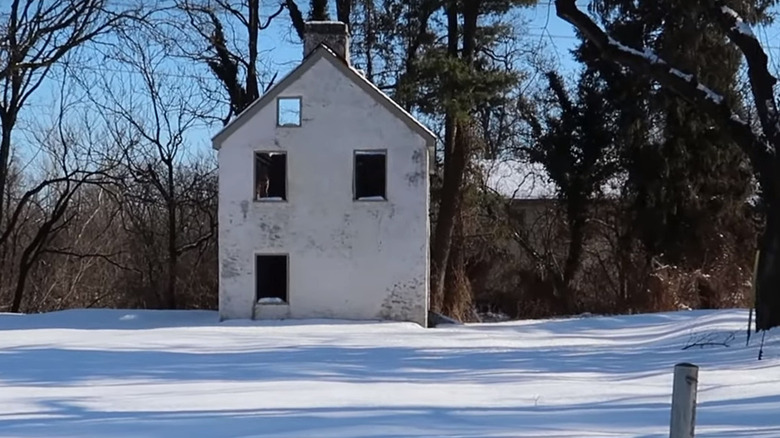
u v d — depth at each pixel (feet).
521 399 35.12
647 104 110.22
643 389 38.50
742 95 108.37
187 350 60.08
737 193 110.42
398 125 87.04
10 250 128.67
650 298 111.55
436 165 115.03
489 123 135.23
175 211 120.67
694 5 66.74
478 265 128.88
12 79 108.68
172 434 25.79
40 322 84.69
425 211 86.63
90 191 135.44
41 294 129.49
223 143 87.66
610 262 124.16
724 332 62.28
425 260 86.48
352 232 86.89
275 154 88.74
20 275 116.47
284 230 87.15
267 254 87.35
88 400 34.45
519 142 134.92
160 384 40.57
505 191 133.49
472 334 75.77
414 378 43.75
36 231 130.21
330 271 86.94
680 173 110.22
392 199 86.89
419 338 71.87
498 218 125.18
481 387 39.19
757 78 57.62
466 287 116.47
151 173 118.93
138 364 50.14
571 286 125.18
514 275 129.29
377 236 86.84
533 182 133.59
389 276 86.58
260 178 89.51
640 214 112.68
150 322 85.05
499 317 125.59
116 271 131.95
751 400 33.04
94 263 132.87
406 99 103.30
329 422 27.81
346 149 87.20
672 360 51.01
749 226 112.16
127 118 118.52
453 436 25.11
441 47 110.32
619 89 112.78
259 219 87.20
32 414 30.66
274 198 87.66
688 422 17.39
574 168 120.06
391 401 34.27
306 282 86.99
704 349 54.39
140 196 119.85
